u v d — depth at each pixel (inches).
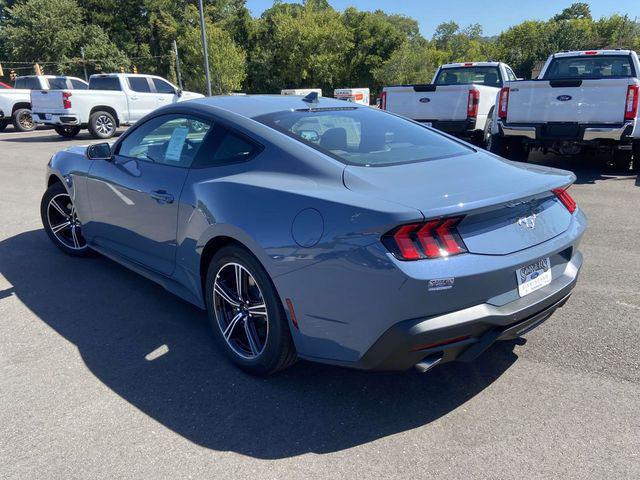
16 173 400.5
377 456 93.0
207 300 125.9
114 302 158.2
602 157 414.9
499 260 95.7
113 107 656.4
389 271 88.5
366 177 104.0
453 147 134.0
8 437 97.9
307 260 98.5
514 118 331.3
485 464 90.7
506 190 100.0
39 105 644.7
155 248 144.3
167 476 88.3
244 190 112.9
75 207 180.4
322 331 100.6
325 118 133.9
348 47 2351.1
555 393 111.3
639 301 155.0
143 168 147.0
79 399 109.6
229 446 95.7
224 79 1720.0
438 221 90.2
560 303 112.3
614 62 378.0
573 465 90.2
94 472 89.3
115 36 2351.1
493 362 123.9
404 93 392.5
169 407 107.1
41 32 2092.8
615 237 215.0
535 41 2765.7
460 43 3137.3
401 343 91.1
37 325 143.2
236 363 121.2
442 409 106.8
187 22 2400.3
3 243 216.7
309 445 96.1
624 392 111.1
